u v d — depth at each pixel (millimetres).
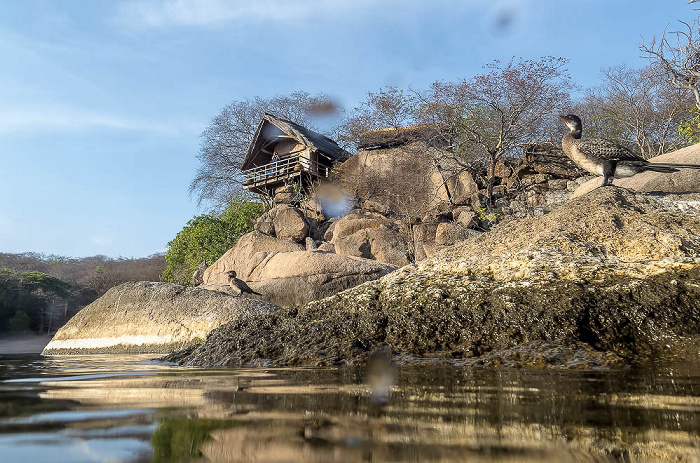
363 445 1087
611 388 2258
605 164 6711
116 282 36031
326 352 4195
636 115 21109
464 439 1163
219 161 32438
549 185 19375
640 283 4336
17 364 5172
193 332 9211
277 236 21234
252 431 1222
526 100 20328
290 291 14680
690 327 3916
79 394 2064
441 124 21828
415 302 4656
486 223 19766
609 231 5484
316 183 24562
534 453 1049
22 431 1213
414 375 2959
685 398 1908
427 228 18984
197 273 21516
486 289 4645
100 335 9867
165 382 2648
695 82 15250
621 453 1058
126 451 1001
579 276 4637
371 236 19297
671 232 5332
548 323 4059
